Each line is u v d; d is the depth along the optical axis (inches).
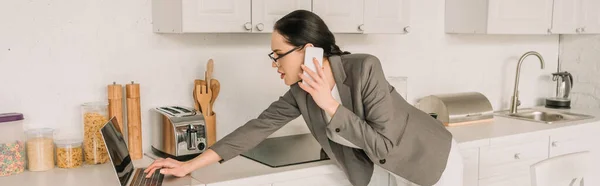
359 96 76.0
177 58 101.1
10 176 82.2
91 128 88.7
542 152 121.5
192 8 86.9
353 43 120.9
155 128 97.0
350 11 102.3
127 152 83.5
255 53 109.5
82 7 91.6
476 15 127.0
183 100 102.8
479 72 144.8
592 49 150.5
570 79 151.5
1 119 82.2
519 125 125.0
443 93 138.3
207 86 100.0
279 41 73.9
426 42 133.3
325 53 77.1
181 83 102.0
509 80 151.3
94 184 77.8
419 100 134.0
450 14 134.4
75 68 92.0
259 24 93.2
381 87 75.9
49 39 89.4
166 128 92.9
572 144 127.6
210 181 78.2
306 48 71.8
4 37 85.7
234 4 91.0
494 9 124.9
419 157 80.9
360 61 76.6
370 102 75.5
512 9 128.1
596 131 132.3
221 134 106.5
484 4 124.8
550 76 159.8
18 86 87.6
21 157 84.4
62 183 78.3
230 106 107.1
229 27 90.7
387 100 76.1
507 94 151.5
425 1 132.0
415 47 131.5
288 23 73.4
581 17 141.3
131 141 93.7
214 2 88.9
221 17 89.8
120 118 93.4
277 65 76.4
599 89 149.2
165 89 100.5
